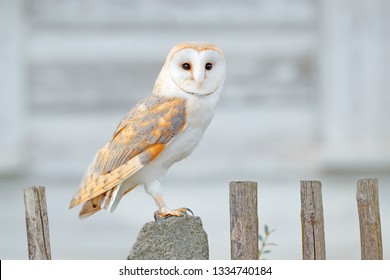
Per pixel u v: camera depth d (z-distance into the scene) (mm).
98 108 12453
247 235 6387
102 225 12148
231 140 12352
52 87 12438
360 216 6500
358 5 12312
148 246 6480
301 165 12305
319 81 12383
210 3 12422
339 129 12320
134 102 12445
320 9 12391
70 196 12273
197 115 6926
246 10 12430
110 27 12461
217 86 7012
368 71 12305
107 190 6805
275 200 12219
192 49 6910
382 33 12312
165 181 12227
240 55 12422
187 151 7059
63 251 12117
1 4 12383
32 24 12422
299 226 12156
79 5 12453
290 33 12422
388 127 12273
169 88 6980
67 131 12398
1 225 12203
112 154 6836
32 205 6477
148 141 6805
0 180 12297
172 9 12430
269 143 12352
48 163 12328
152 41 12430
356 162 12242
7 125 12328
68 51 12445
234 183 6422
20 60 12383
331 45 12336
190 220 6531
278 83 12430
